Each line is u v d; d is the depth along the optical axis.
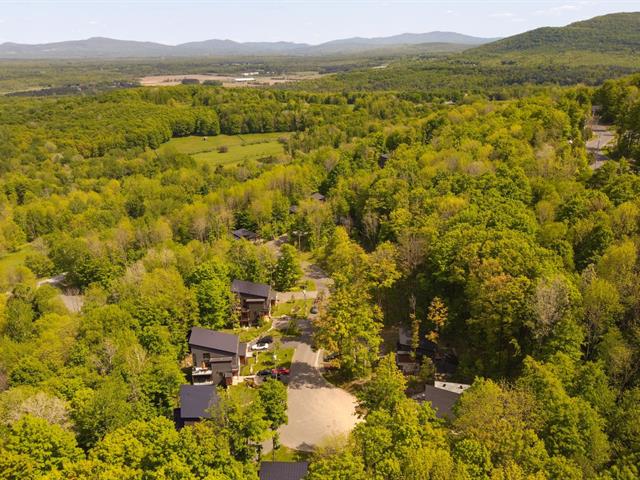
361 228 136.75
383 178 134.00
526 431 49.66
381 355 88.38
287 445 70.69
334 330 82.75
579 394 56.16
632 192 99.06
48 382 73.75
